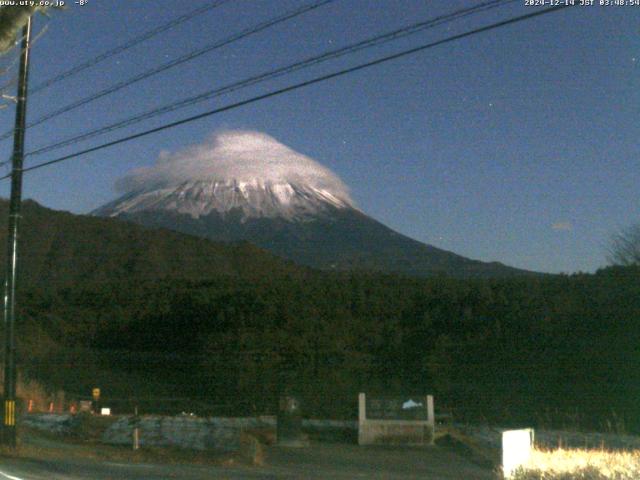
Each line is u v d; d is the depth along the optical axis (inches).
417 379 1590.8
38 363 1759.4
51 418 1043.3
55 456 744.3
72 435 951.0
